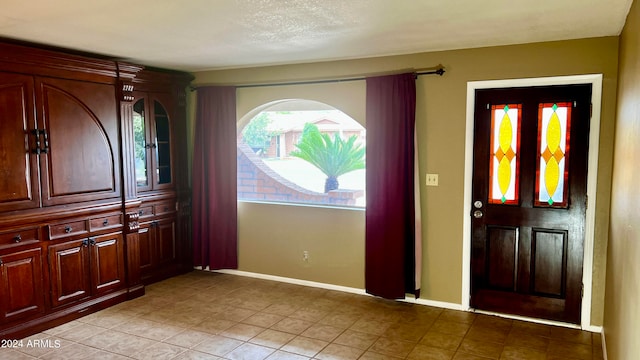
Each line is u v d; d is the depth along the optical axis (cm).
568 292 373
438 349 336
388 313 404
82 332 365
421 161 414
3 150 339
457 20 294
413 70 408
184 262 530
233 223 512
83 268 398
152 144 483
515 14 281
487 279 401
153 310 413
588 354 326
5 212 341
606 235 354
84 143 396
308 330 369
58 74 373
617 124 316
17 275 350
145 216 480
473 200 399
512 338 353
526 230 383
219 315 401
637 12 214
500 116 385
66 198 383
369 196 430
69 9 266
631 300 203
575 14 279
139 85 462
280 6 262
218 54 412
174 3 255
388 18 289
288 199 544
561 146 367
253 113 507
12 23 298
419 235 415
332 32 327
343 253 460
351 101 442
